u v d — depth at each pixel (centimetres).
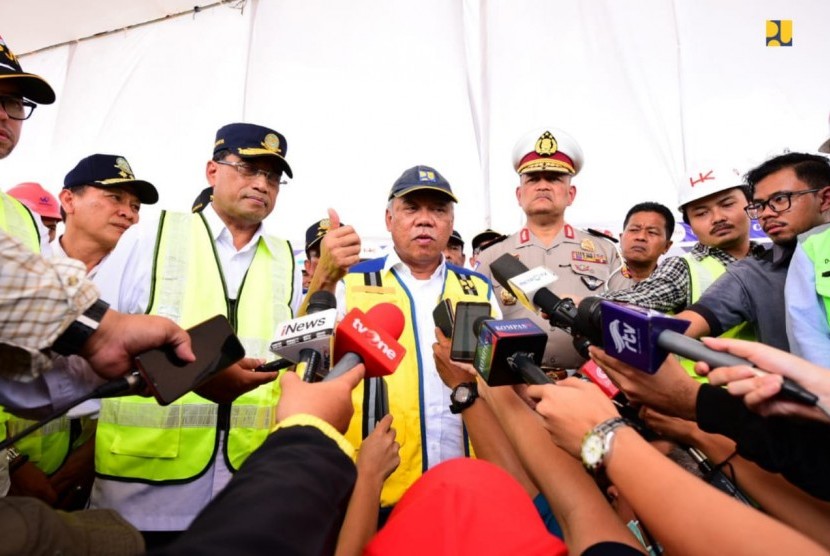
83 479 208
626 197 493
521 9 538
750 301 182
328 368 99
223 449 179
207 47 596
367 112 547
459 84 538
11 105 168
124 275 187
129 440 171
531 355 96
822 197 178
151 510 170
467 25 555
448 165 525
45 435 207
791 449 74
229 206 210
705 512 58
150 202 299
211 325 100
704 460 104
